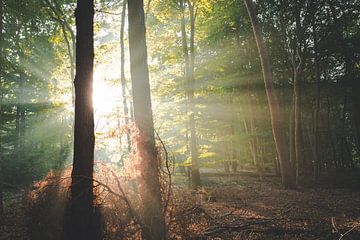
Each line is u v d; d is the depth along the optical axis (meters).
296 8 19.27
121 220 5.70
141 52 6.41
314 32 20.31
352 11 19.95
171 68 17.56
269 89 17.23
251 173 25.55
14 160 19.94
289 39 20.02
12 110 25.19
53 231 6.30
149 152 5.85
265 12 21.80
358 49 21.23
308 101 26.45
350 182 18.27
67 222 5.38
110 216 5.74
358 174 19.83
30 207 6.80
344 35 22.30
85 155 5.48
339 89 24.62
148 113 6.23
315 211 10.94
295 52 20.20
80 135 5.51
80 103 5.59
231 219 9.38
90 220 5.36
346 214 10.31
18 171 19.33
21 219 8.23
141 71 6.35
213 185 19.11
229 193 14.73
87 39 5.74
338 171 22.17
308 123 28.77
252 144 23.44
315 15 20.22
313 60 23.00
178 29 17.58
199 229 7.29
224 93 22.38
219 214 10.04
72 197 5.39
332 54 22.44
